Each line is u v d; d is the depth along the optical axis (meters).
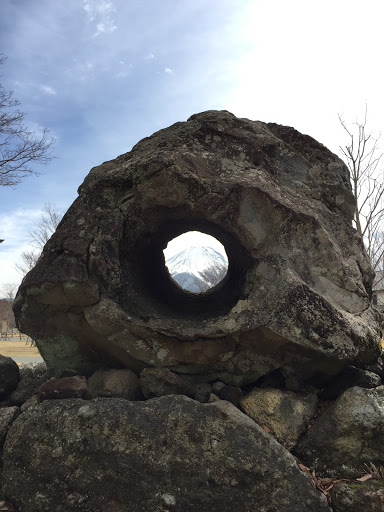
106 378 1.30
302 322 1.15
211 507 0.99
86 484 1.02
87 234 1.31
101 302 1.26
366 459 1.12
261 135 1.42
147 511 0.98
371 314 1.29
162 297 1.61
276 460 1.02
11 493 1.07
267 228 1.29
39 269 1.30
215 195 1.28
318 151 1.49
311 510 0.98
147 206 1.35
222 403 1.12
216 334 1.22
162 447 1.04
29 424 1.13
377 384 1.27
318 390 1.34
